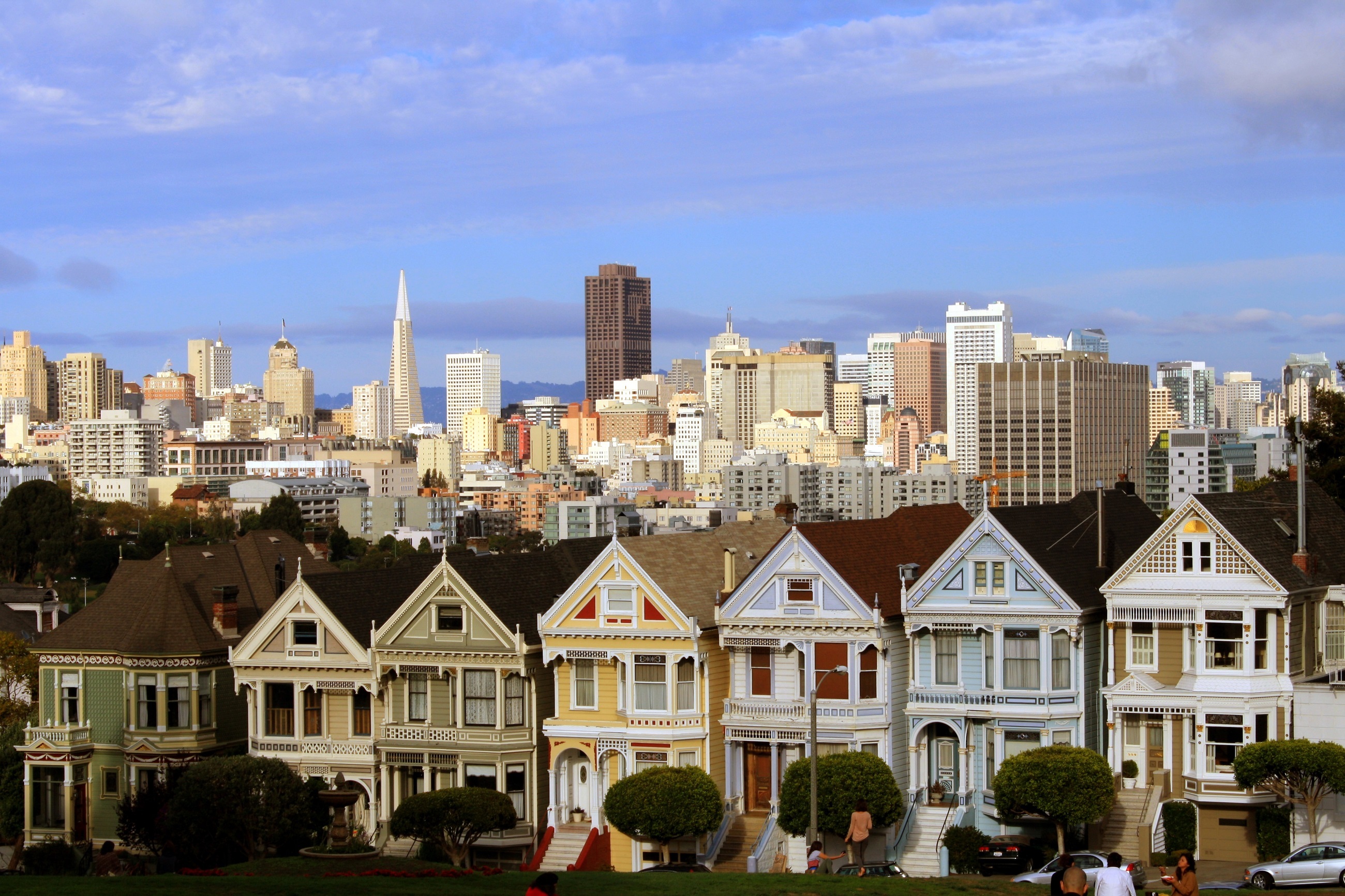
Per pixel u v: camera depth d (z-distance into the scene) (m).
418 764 102.56
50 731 110.44
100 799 111.38
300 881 77.12
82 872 103.25
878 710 96.19
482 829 95.50
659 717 98.12
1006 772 90.06
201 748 109.19
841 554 100.00
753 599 98.62
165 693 109.50
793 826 91.88
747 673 99.19
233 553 120.50
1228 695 91.00
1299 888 80.19
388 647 103.38
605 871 88.81
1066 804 87.88
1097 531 103.25
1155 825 91.88
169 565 113.94
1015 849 90.44
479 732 101.31
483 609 101.44
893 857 93.69
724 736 99.31
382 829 102.69
